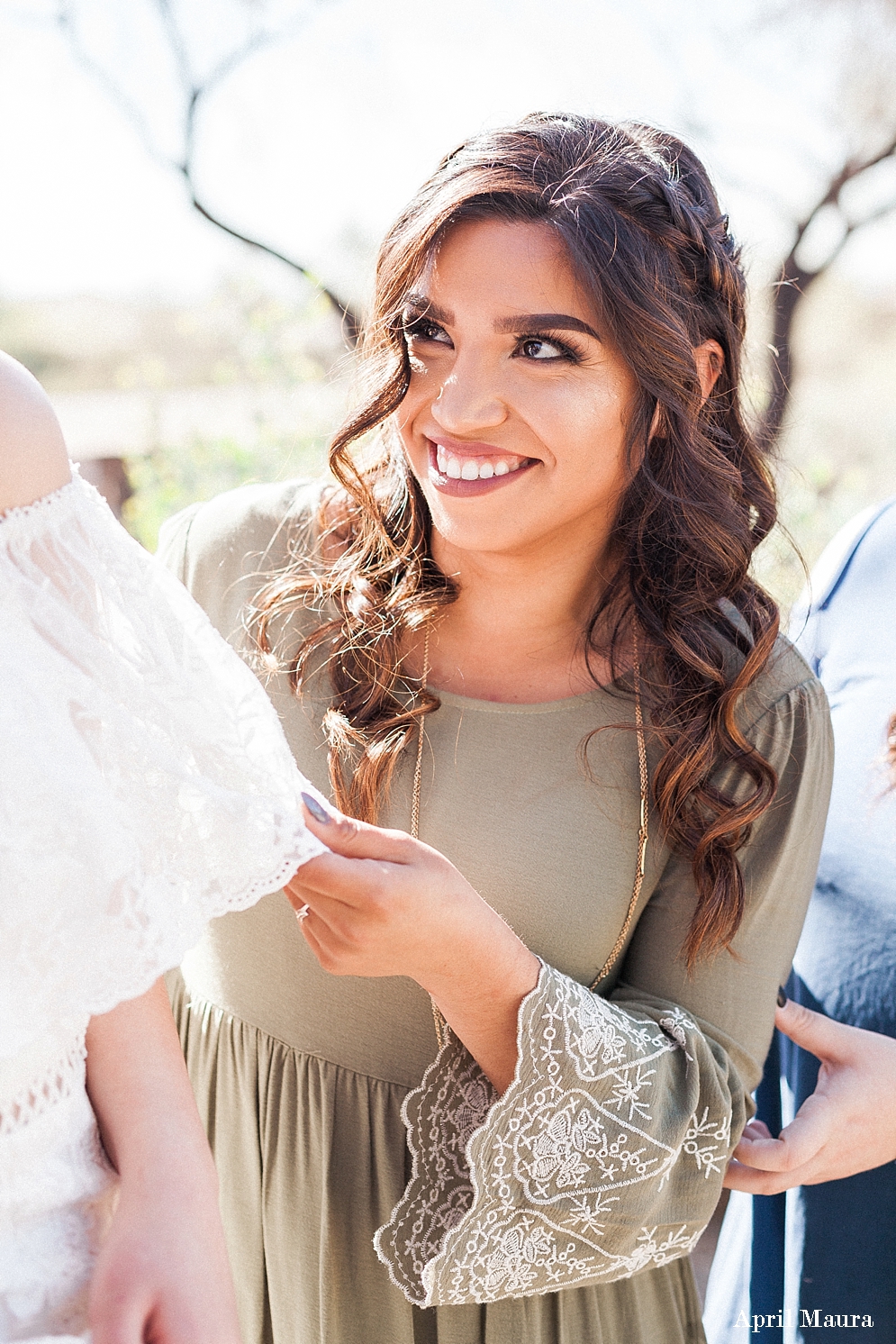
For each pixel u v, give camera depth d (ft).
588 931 4.43
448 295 3.92
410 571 4.51
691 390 4.16
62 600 2.94
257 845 3.01
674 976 4.57
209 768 3.06
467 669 4.58
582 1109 4.00
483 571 4.40
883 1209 5.00
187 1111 3.08
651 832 4.47
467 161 3.96
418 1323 4.55
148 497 16.81
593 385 3.96
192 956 4.90
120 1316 2.73
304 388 18.01
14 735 2.72
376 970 3.74
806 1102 4.70
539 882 4.37
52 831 2.72
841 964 5.15
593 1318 4.58
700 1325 5.02
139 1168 2.94
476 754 4.44
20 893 2.68
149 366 19.44
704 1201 4.35
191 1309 2.78
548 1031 3.94
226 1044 4.75
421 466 4.23
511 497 4.02
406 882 3.49
